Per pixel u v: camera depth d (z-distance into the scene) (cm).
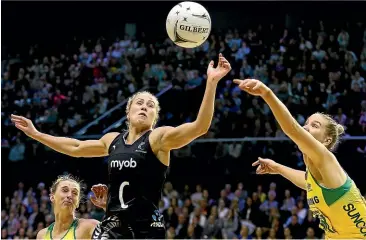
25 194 1545
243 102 1614
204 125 403
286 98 1625
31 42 2306
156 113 452
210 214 1280
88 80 1952
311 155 426
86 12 2352
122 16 2341
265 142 1440
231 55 1883
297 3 2153
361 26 1916
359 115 1504
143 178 418
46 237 550
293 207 1213
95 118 1747
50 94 1883
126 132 448
